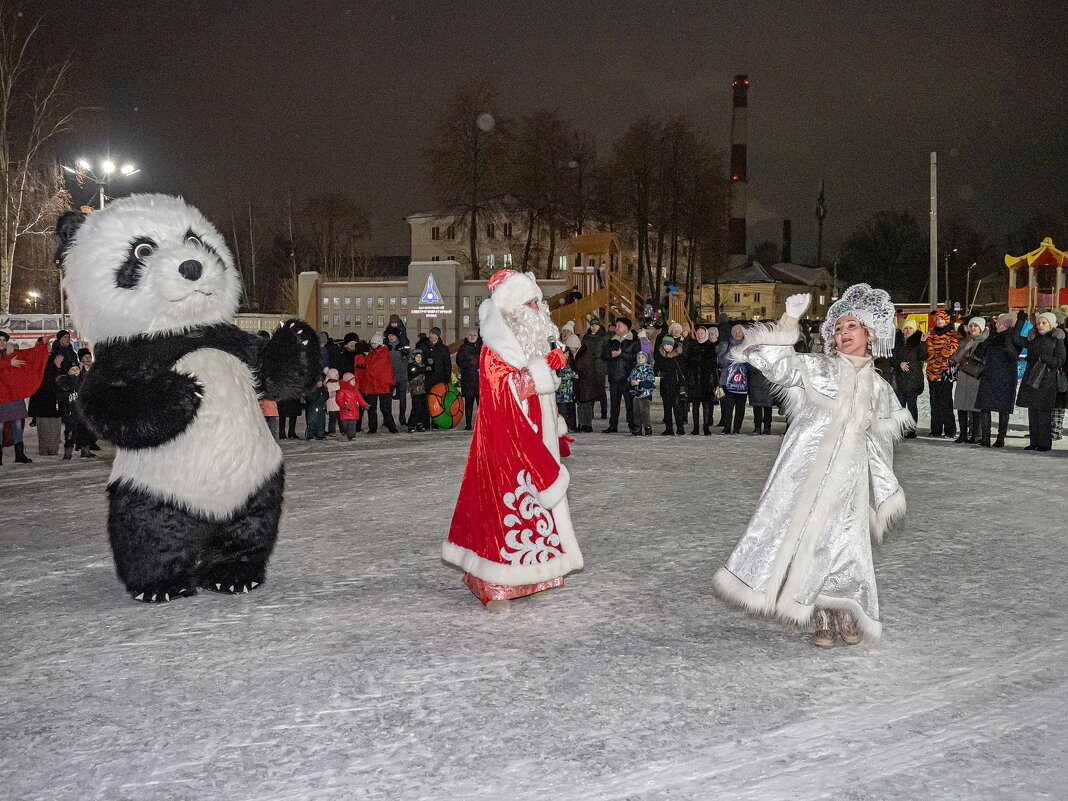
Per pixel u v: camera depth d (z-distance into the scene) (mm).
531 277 5809
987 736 3908
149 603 5969
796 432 4957
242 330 6578
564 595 6031
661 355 15500
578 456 12711
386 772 3592
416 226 67125
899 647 5020
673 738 3879
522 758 3701
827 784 3494
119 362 5902
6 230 31766
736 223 86938
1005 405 13180
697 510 8828
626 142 49250
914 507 8938
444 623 5465
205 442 5895
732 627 5375
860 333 5047
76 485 10906
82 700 4344
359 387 16188
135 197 6535
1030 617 5543
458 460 12562
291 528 8219
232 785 3504
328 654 4934
